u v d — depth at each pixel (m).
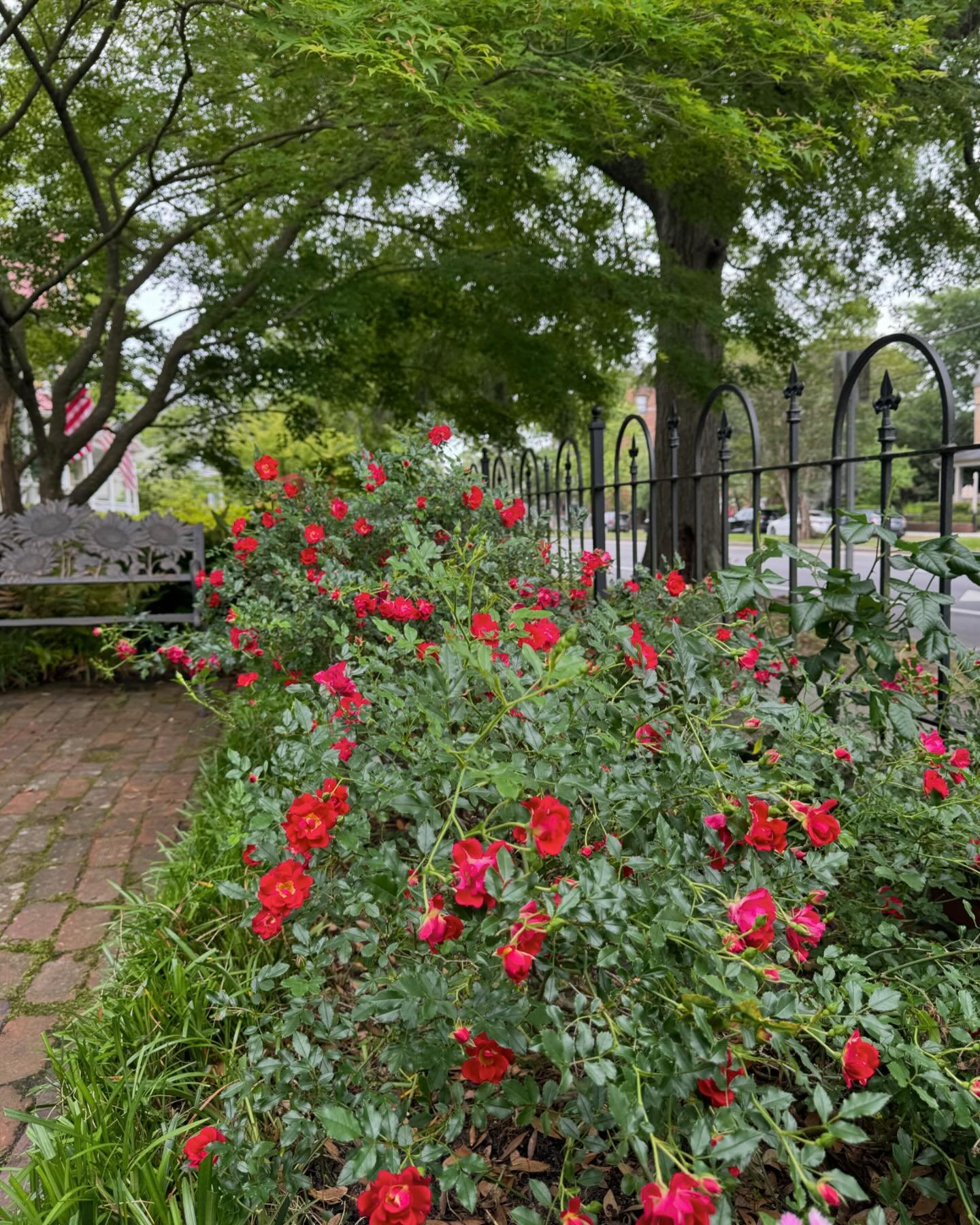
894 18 4.70
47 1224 1.28
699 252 8.53
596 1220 1.49
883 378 2.41
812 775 1.76
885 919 1.87
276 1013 1.72
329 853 1.60
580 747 1.64
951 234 9.02
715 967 1.21
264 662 3.63
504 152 6.44
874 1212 1.00
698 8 3.67
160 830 3.32
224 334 7.55
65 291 7.77
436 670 1.59
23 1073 1.93
